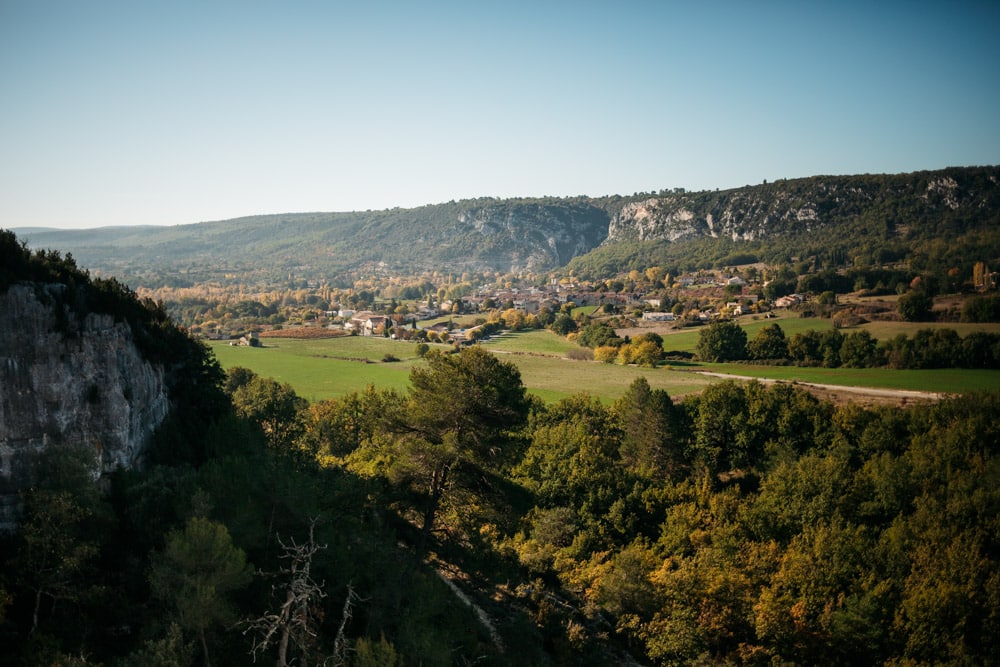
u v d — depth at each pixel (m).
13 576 24.44
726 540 49.84
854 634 39.03
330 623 26.42
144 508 28.48
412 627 24.67
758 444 77.12
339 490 35.25
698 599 42.12
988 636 38.19
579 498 58.62
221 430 41.19
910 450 67.31
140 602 25.39
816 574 43.84
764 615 39.97
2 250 30.25
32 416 28.91
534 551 49.09
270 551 28.30
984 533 47.31
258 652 23.56
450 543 42.72
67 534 24.94
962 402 73.81
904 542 46.56
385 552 30.61
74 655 21.89
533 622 36.41
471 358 34.78
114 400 33.06
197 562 22.02
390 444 37.34
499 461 34.66
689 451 78.56
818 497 54.66
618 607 41.62
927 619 38.81
